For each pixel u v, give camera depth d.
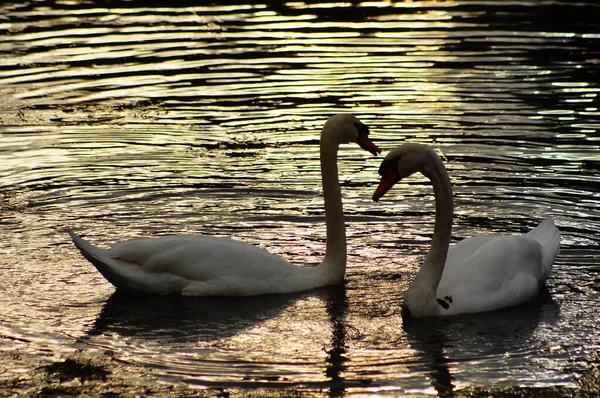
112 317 11.18
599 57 24.12
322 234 14.09
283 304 11.67
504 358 10.07
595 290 12.11
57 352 10.18
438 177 11.08
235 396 9.18
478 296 11.45
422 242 13.70
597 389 9.34
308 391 9.28
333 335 10.70
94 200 15.42
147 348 10.33
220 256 11.97
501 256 11.88
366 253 13.32
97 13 29.06
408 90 21.66
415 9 29.77
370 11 29.55
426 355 10.13
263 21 28.23
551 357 10.09
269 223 14.50
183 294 11.94
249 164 17.23
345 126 12.29
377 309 11.49
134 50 24.83
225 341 10.53
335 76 22.83
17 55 24.31
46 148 18.09
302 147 18.19
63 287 12.09
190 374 9.68
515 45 25.42
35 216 14.62
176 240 12.09
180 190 15.89
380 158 17.75
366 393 9.23
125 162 17.39
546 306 11.61
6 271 12.47
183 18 28.55
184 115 20.19
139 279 11.84
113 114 20.23
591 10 29.30
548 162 16.97
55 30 26.75
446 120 19.50
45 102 20.91
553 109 20.12
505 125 19.12
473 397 9.17
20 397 9.16
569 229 14.05
